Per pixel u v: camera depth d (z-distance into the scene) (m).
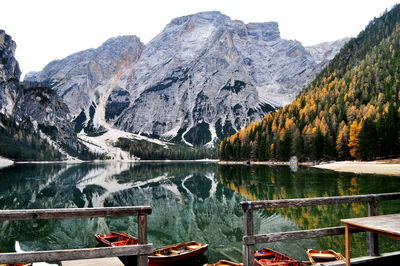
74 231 23.33
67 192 50.25
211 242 19.78
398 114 83.69
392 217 6.51
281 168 96.31
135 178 81.38
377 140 83.19
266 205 6.32
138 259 5.70
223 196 41.03
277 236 6.47
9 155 186.38
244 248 6.24
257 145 142.75
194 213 30.27
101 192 49.84
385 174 60.31
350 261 6.83
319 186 44.19
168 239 20.83
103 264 6.00
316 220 23.02
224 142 177.62
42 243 20.38
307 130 116.25
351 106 114.94
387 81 123.38
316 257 14.05
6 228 24.22
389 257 7.12
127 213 5.69
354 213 24.64
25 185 61.62
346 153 96.31
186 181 68.69
